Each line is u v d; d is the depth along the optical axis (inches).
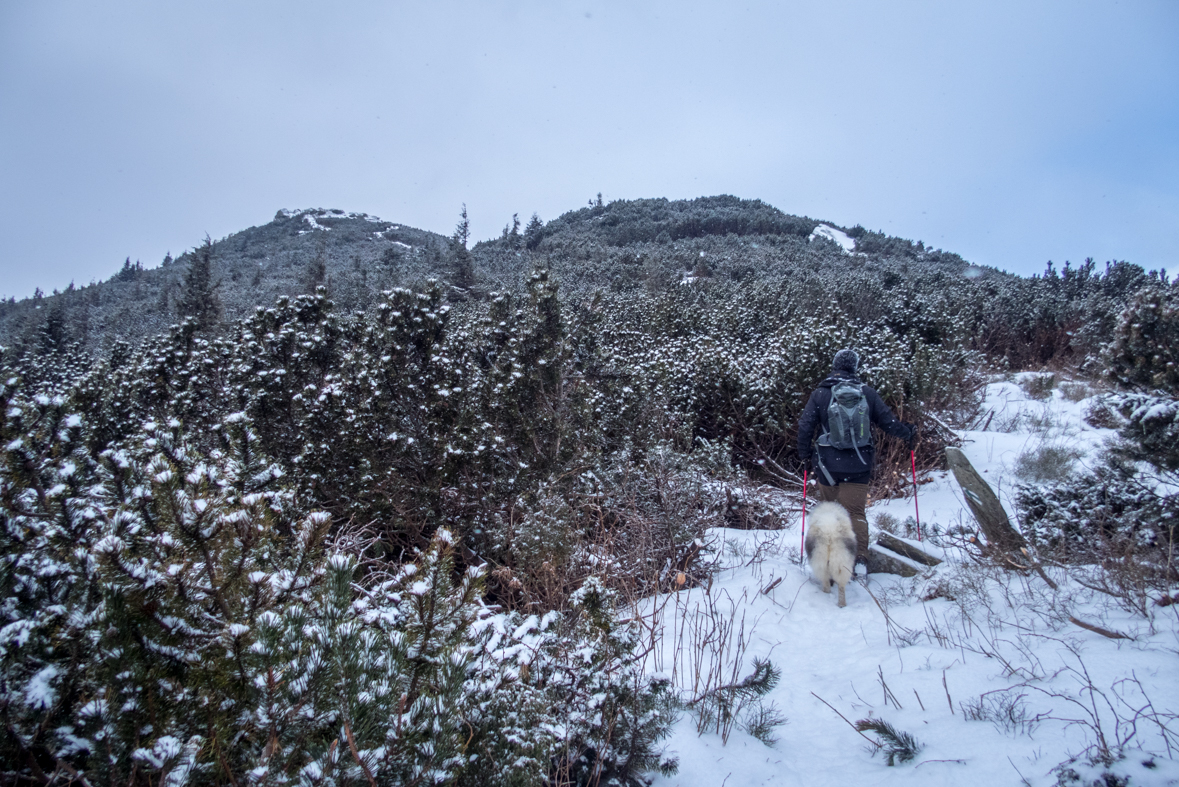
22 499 81.5
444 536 82.4
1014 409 377.7
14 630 67.9
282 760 61.4
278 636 64.2
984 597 161.6
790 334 391.2
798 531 242.4
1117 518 169.8
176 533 75.0
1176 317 181.3
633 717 101.0
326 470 189.0
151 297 2181.3
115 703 62.9
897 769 99.4
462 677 71.1
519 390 221.5
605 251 1723.7
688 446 277.7
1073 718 99.2
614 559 185.0
